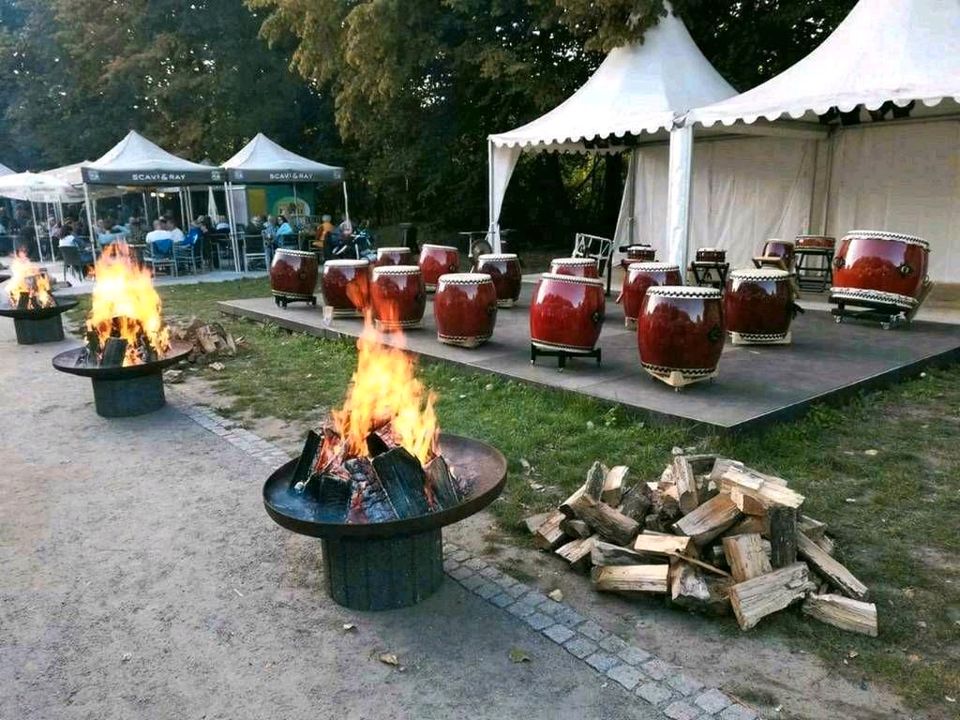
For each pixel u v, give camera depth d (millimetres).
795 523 3268
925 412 5652
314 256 11125
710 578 3277
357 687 2771
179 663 2957
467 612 3240
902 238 7980
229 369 8055
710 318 5734
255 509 4445
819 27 15195
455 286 7613
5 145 34938
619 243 15250
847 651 2875
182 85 25359
